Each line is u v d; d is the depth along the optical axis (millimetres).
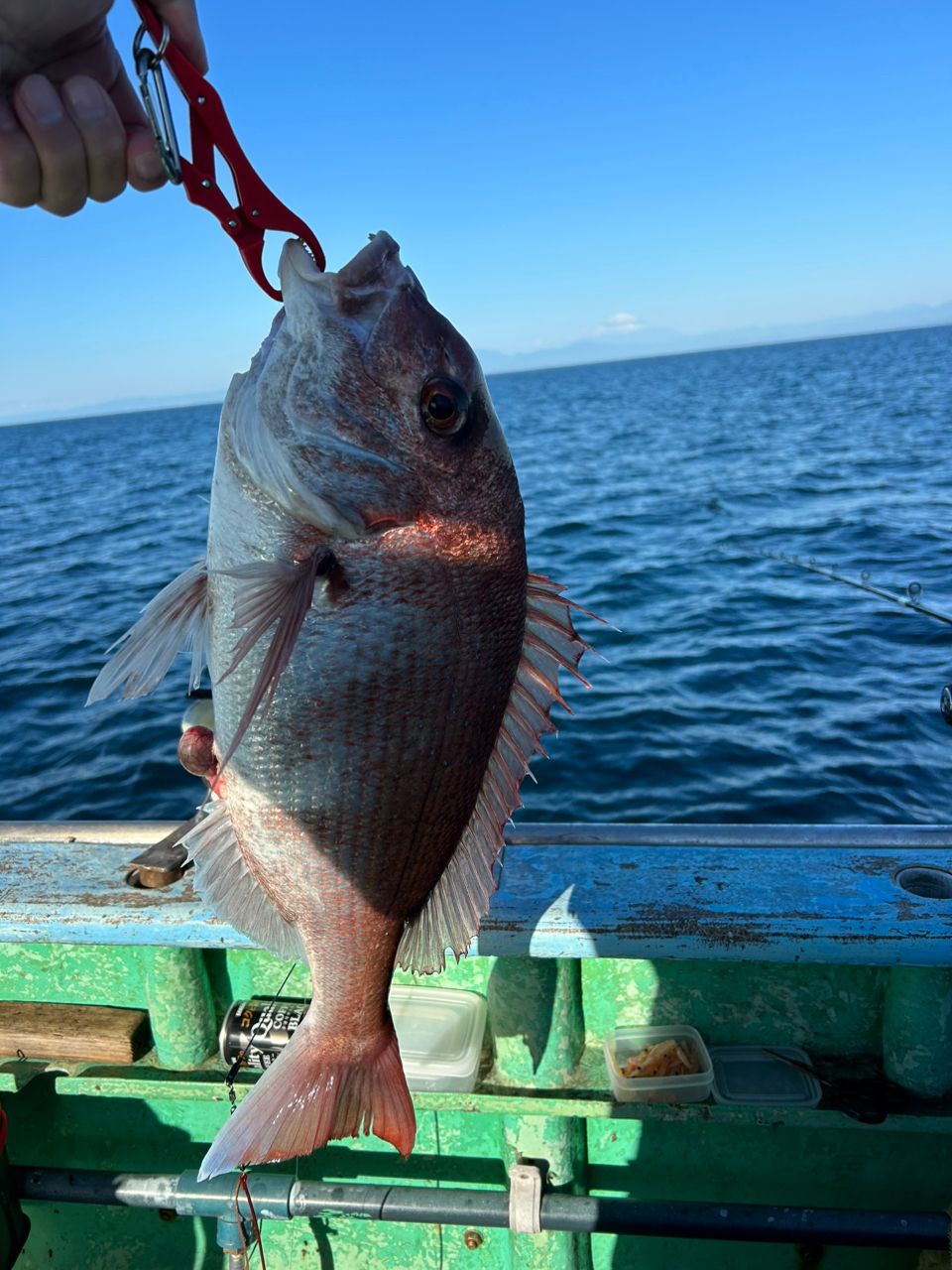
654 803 2617
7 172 566
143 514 9188
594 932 799
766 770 2750
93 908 847
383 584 603
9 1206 845
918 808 2504
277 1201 849
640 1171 932
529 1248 884
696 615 4359
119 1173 878
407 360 609
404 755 616
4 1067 900
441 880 658
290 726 609
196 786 2902
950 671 3424
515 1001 848
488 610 625
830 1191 919
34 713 3598
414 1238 953
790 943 787
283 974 935
